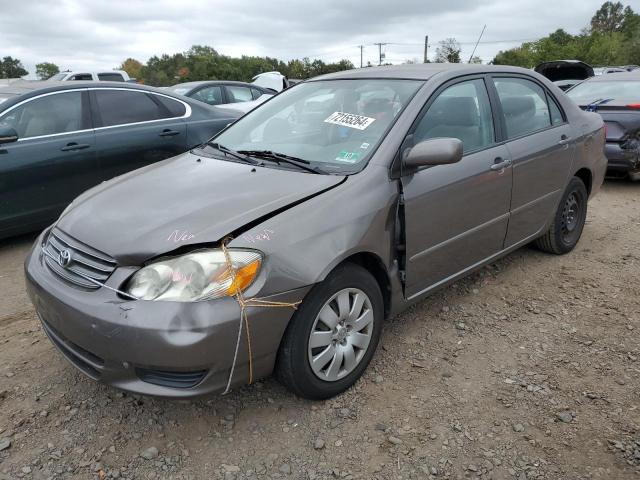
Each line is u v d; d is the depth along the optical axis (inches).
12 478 89.9
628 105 270.7
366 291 109.2
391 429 100.9
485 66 148.9
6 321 142.9
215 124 242.5
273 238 93.8
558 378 116.0
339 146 121.5
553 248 180.1
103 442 98.3
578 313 144.7
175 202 105.0
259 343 92.7
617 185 293.9
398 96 128.3
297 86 155.7
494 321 140.3
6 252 194.9
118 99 215.3
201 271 88.0
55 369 119.9
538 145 153.9
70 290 96.1
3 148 183.5
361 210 106.0
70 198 200.5
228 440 98.7
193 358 86.5
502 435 99.3
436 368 119.7
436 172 122.5
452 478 89.9
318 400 108.1
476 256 141.3
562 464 92.6
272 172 116.3
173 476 90.9
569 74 599.8
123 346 87.7
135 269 91.6
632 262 179.5
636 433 99.6
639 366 120.3
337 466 92.7
